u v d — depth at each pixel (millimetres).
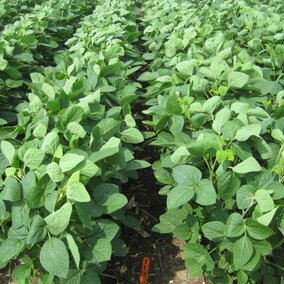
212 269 949
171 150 1259
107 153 950
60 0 3119
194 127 1219
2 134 1281
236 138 967
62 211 816
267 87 1342
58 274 792
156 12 2701
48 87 1314
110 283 1172
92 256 881
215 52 1696
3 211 874
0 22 2803
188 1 3035
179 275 1199
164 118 1202
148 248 1294
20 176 958
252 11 2395
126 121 1272
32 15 2539
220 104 1195
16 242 860
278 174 923
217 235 894
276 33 1929
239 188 903
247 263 858
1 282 1164
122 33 2195
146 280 1160
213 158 1087
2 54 1727
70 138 1086
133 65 1963
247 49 1963
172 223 1073
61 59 1799
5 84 1704
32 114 1278
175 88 1365
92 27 2375
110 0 3391
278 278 1010
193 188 907
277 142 1079
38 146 1034
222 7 2584
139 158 1651
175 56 1690
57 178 874
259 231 850
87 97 1256
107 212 917
